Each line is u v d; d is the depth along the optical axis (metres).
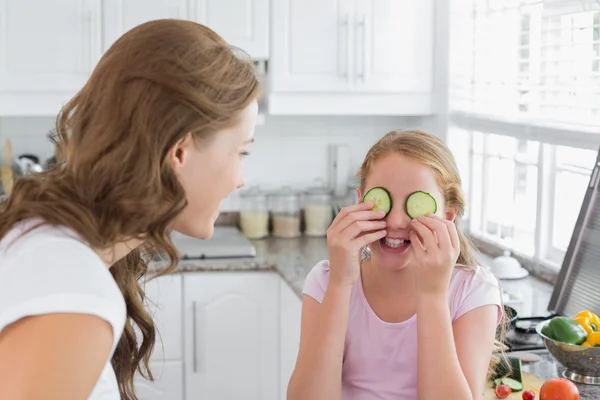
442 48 3.38
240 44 3.27
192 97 0.99
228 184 1.08
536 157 2.99
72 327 0.88
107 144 0.99
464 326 1.55
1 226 1.02
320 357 1.48
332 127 3.77
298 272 3.01
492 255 3.23
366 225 1.49
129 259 1.26
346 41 3.33
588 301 2.27
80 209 0.98
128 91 0.99
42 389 0.85
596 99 2.55
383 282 1.61
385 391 1.57
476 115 3.20
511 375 1.81
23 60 3.15
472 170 3.42
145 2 3.19
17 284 0.91
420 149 1.55
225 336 3.16
